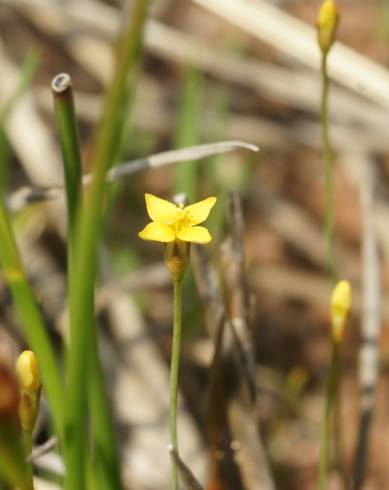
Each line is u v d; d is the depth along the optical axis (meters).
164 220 0.15
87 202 0.14
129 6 0.21
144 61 0.32
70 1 0.27
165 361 0.24
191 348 0.22
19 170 0.28
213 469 0.19
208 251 0.22
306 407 0.26
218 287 0.18
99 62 0.28
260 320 0.28
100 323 0.24
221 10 0.24
